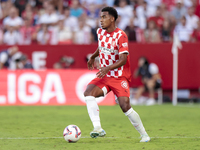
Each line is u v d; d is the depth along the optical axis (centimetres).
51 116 3375
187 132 2394
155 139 2069
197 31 5262
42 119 3141
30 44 4916
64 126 2689
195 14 6075
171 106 4469
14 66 4859
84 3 6103
